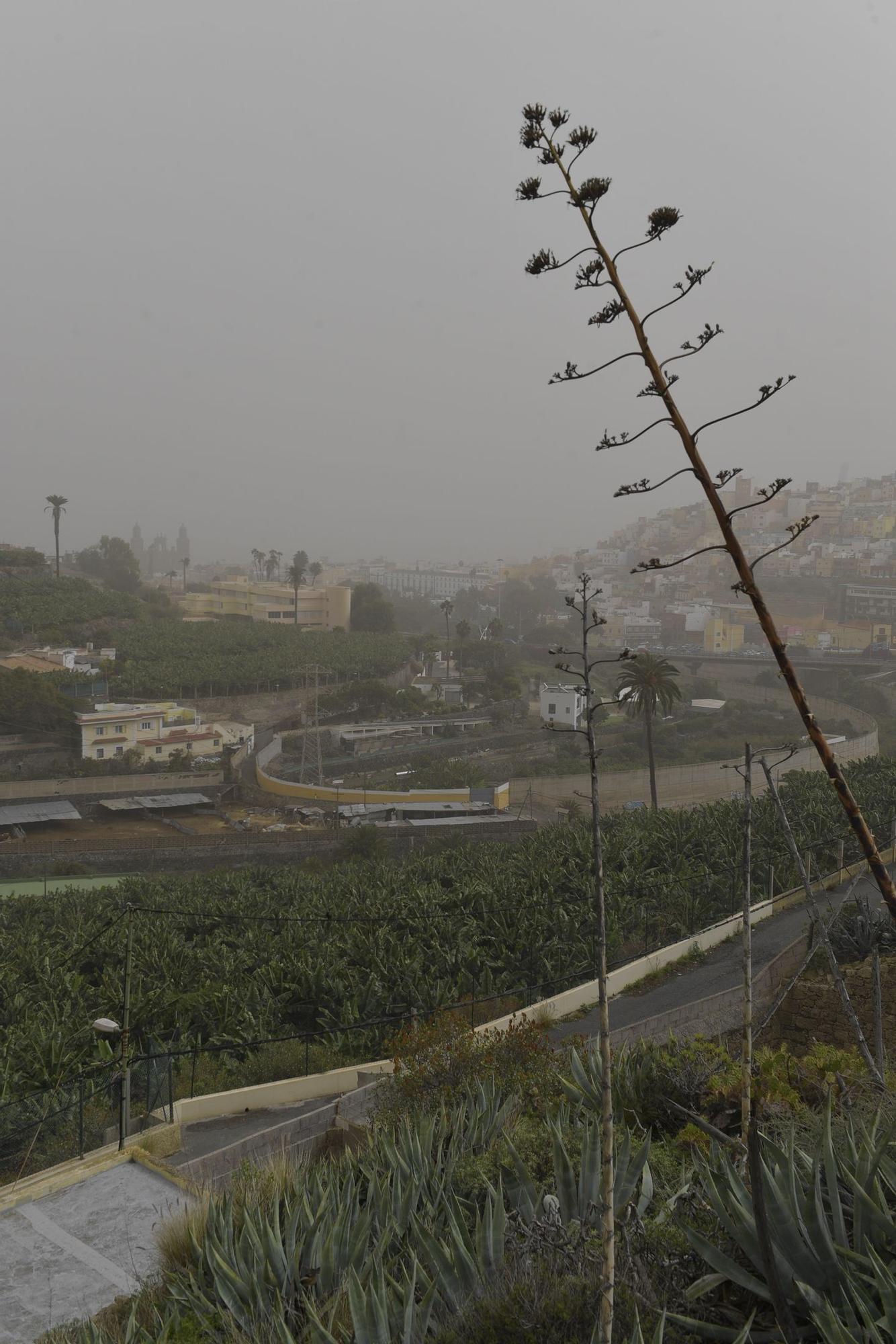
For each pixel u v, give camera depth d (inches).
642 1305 233.5
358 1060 988.6
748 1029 308.5
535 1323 231.1
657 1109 411.8
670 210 178.5
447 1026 553.3
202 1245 340.2
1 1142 737.0
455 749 3855.8
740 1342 209.2
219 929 1594.5
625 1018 925.2
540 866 1622.8
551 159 191.3
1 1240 435.5
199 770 3304.6
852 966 789.9
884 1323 199.2
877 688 5103.3
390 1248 312.0
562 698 4060.0
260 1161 560.1
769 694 5270.7
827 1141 251.4
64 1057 951.0
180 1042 1060.5
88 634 4837.6
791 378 175.8
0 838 2667.3
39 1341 323.0
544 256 191.0
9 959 1418.6
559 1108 426.3
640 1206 299.7
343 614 6328.7
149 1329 303.4
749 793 328.2
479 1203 335.3
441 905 1453.0
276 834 2600.9
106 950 1441.9
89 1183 492.4
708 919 1270.9
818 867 1321.4
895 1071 379.6
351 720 4247.0
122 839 2605.8
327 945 1321.4
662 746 3863.2
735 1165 302.0
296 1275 303.0
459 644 5826.8
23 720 3260.3
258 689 4407.0
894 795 1748.3
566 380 192.9
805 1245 229.9
